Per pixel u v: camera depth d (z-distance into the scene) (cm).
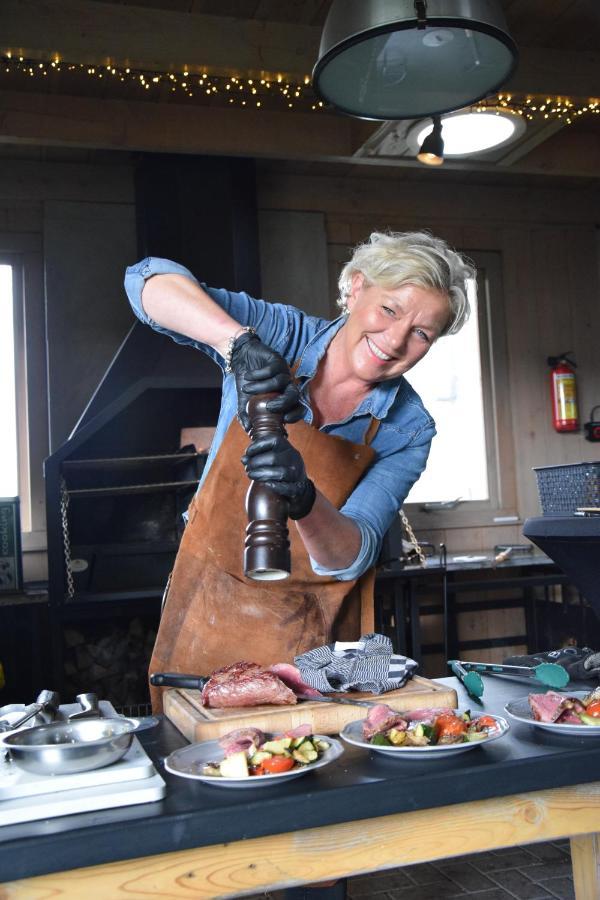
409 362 173
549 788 123
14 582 393
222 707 144
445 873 280
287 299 491
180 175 431
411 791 115
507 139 381
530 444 529
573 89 363
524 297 535
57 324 451
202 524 178
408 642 440
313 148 412
